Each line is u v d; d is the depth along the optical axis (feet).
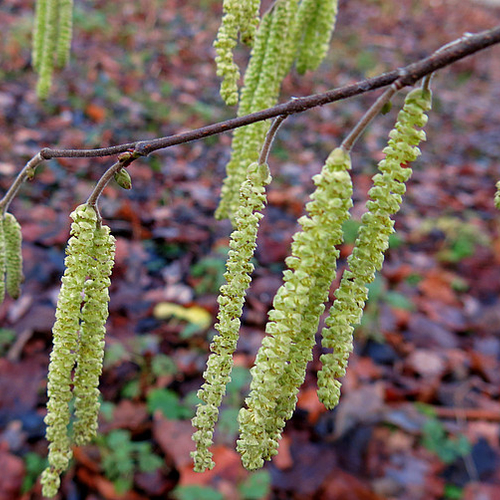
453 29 42.55
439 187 20.89
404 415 10.43
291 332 3.02
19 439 8.88
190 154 18.62
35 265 12.03
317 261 2.96
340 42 33.60
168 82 22.67
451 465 9.77
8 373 9.80
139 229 13.91
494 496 9.41
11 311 10.87
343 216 2.98
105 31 24.90
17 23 22.53
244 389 10.23
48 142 16.57
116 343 10.36
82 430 4.12
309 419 10.10
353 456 9.62
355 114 24.89
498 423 10.78
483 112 29.91
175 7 31.19
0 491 8.16
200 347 11.15
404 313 13.29
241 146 4.64
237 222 3.38
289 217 16.44
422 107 3.00
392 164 3.10
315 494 8.94
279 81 4.84
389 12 41.70
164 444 9.05
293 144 21.21
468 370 12.16
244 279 3.43
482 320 13.73
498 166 23.68
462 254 16.11
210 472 8.73
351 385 10.90
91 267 3.69
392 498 9.14
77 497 8.33
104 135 17.44
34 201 14.14
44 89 6.63
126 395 9.92
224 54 3.85
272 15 4.31
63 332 3.71
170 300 12.02
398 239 16.16
